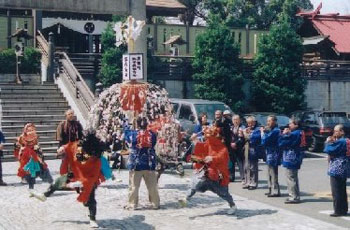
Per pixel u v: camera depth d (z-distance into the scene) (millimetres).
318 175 17734
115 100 13703
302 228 10195
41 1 18531
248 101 31891
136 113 13352
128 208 11805
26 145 13328
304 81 31438
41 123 22594
